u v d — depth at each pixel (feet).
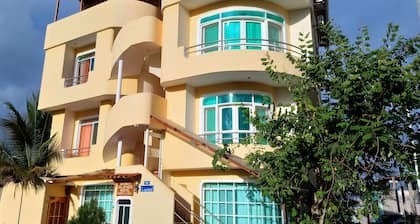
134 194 34.14
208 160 35.76
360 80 22.43
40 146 46.39
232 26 41.83
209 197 36.96
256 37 41.32
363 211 21.54
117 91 43.21
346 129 21.74
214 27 42.75
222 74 38.04
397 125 21.86
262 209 34.83
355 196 23.82
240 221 35.17
